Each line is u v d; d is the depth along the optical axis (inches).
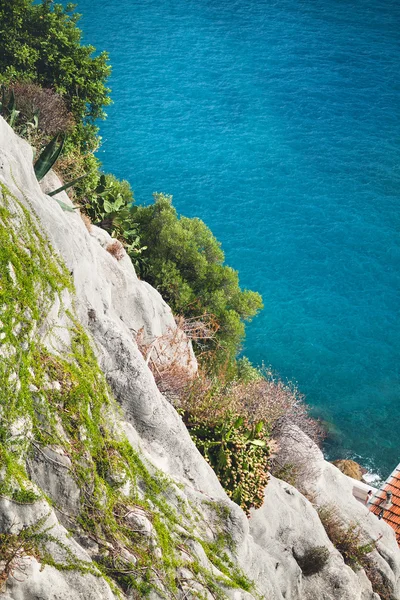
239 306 1387.8
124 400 552.7
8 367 390.0
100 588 386.9
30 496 370.0
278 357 2763.3
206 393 748.0
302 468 848.9
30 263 446.9
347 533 829.2
